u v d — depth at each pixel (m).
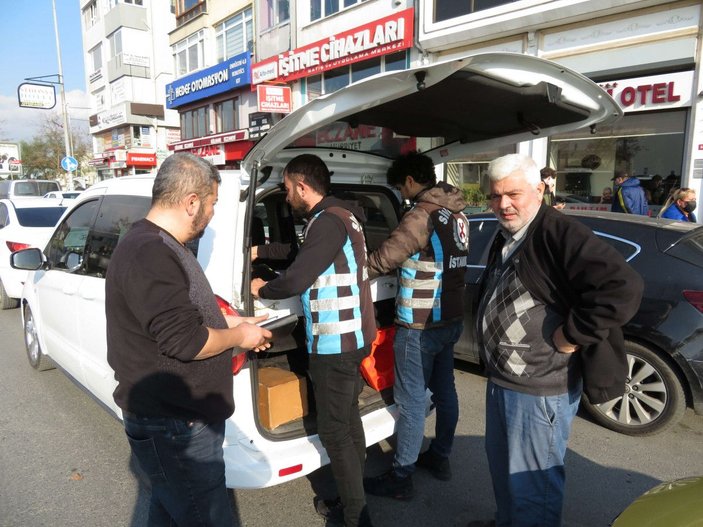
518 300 1.90
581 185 9.20
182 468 1.71
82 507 2.71
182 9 21.98
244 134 17.81
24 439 3.43
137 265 1.55
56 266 3.79
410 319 2.57
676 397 3.32
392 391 2.95
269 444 2.32
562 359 1.88
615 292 1.62
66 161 23.27
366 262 2.37
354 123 2.78
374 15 12.39
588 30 8.64
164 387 1.63
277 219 3.33
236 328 1.77
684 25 7.66
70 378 3.86
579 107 2.53
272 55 16.28
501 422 2.10
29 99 25.47
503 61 1.99
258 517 2.62
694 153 7.70
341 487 2.29
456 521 2.60
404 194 2.76
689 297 3.25
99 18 34.62
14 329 6.16
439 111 2.58
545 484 1.98
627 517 1.71
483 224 4.44
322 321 2.20
